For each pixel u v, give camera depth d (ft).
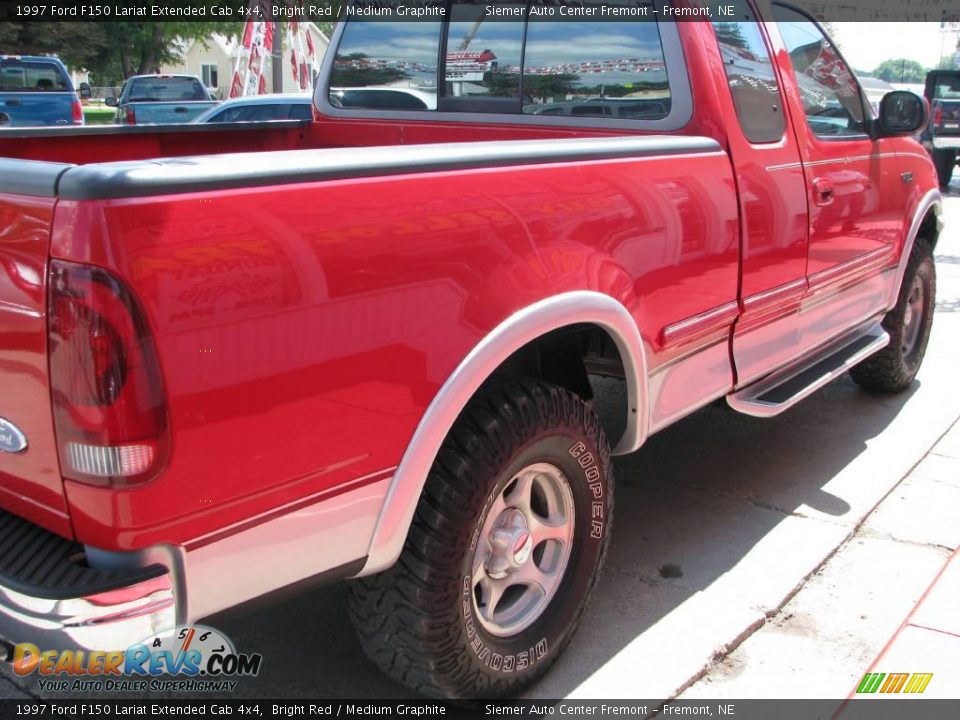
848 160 12.98
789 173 11.39
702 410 16.69
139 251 5.53
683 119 10.52
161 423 5.71
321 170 6.47
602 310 8.46
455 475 7.50
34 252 5.65
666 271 9.38
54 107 59.41
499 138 12.24
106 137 11.56
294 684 9.04
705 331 10.30
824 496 13.23
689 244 9.64
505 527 8.30
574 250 8.20
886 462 14.43
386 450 6.93
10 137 10.48
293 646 9.64
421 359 7.01
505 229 7.57
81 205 5.47
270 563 6.51
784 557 11.49
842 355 13.93
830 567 11.35
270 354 6.13
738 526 12.32
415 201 6.96
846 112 13.50
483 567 8.11
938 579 11.03
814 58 12.81
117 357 5.54
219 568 6.25
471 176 7.46
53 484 5.95
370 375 6.71
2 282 5.88
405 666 7.87
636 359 9.08
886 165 14.16
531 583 8.75
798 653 9.63
